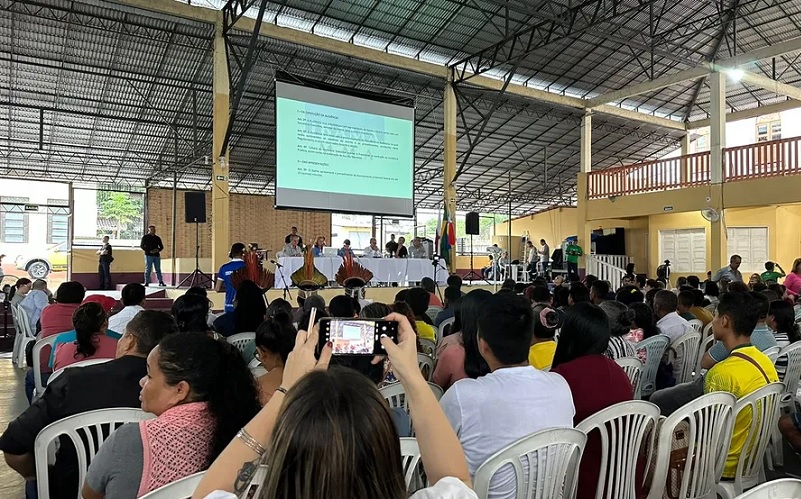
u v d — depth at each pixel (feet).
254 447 3.28
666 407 9.29
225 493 2.88
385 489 2.43
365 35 36.94
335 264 30.83
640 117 51.52
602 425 6.53
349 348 3.83
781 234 42.24
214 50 31.32
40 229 57.77
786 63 45.52
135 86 39.17
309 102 30.14
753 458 7.98
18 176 51.80
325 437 2.35
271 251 62.23
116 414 6.26
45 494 6.00
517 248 71.82
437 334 15.30
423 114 48.08
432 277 34.71
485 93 44.78
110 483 4.48
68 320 14.11
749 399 7.62
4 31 32.30
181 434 4.59
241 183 58.34
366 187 32.30
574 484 5.89
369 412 2.46
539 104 47.80
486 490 5.26
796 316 17.78
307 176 29.99
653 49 35.65
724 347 9.82
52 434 6.00
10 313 28.60
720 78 37.86
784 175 34.22
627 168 43.52
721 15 38.81
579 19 37.60
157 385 4.86
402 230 77.97
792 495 3.93
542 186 66.69
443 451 3.25
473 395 5.68
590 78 46.78
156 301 32.55
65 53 34.81
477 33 38.01
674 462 7.23
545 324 9.96
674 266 46.32
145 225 57.00
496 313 6.07
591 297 18.29
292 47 36.73
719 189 37.35
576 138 55.83
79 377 6.70
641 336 13.52
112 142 46.85
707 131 62.64
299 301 20.83
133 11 30.14
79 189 54.49
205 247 59.31
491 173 62.23
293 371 3.56
